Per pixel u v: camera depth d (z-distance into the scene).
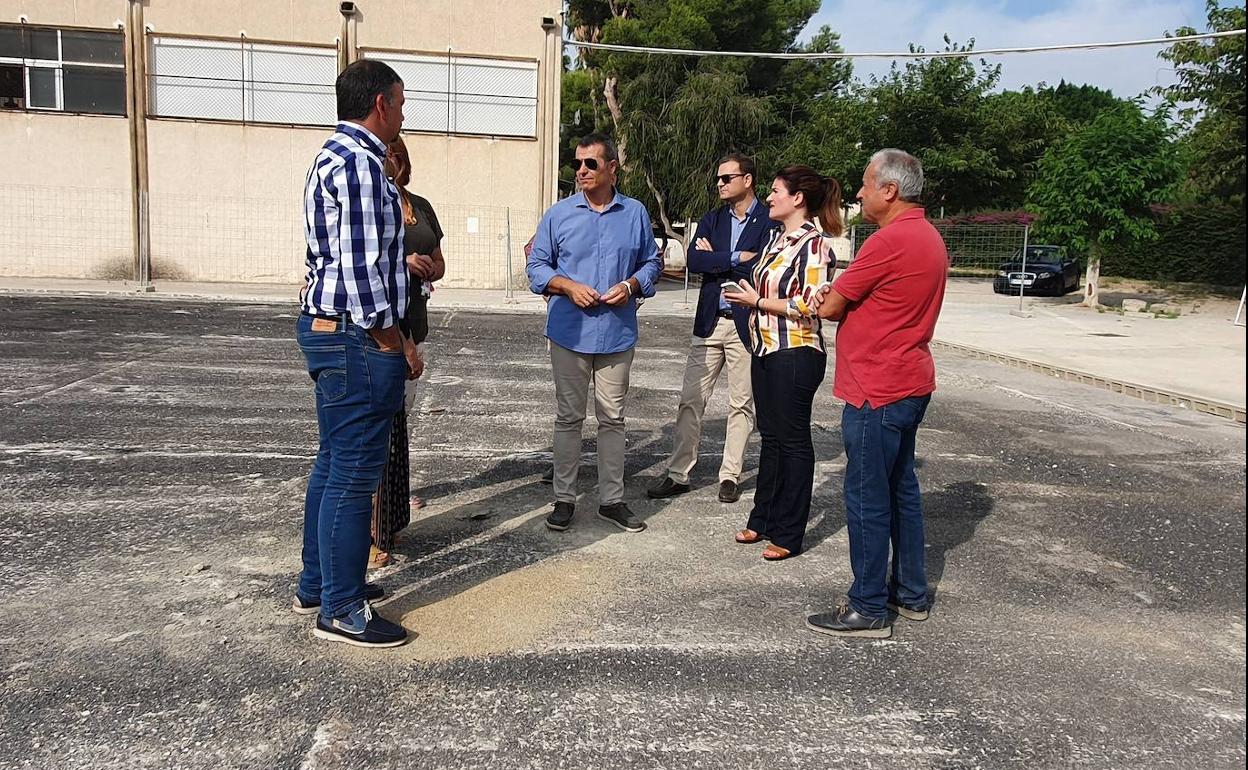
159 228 20.42
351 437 3.10
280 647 3.16
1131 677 3.16
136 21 19.58
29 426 6.24
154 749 2.53
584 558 4.16
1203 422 8.06
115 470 5.27
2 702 2.74
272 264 20.84
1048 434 7.32
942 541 4.58
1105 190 19.80
